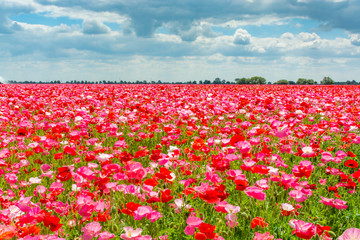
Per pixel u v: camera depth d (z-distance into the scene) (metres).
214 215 3.00
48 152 4.84
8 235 2.11
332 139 6.54
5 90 18.34
